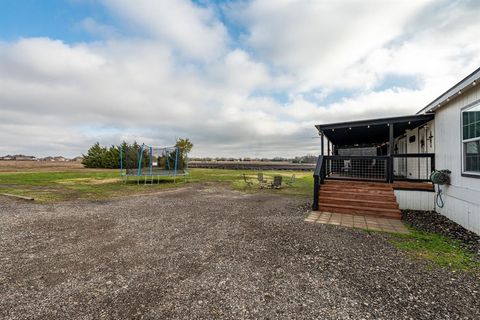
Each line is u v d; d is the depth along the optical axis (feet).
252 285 9.58
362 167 29.96
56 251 13.37
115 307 8.02
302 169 113.09
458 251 13.43
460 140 19.11
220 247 14.07
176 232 17.19
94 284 9.62
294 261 12.01
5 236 16.06
